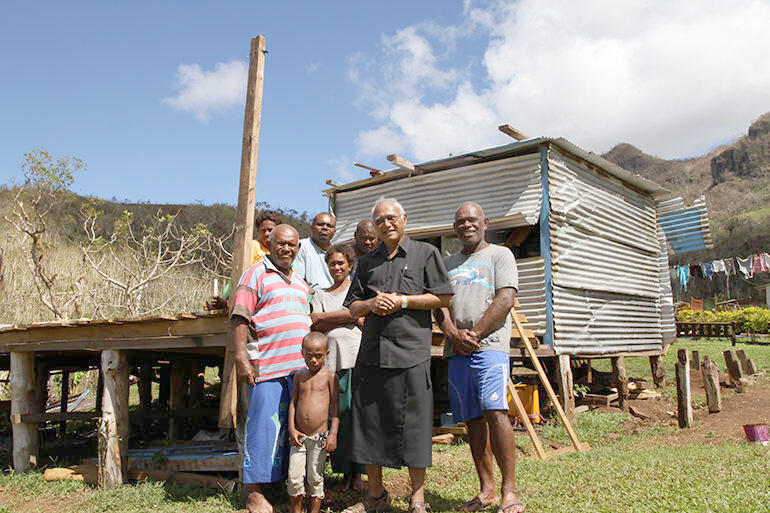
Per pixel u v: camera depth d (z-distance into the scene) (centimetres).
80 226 2388
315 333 420
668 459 555
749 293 5259
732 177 12388
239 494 475
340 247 511
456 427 778
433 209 1127
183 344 541
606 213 1172
